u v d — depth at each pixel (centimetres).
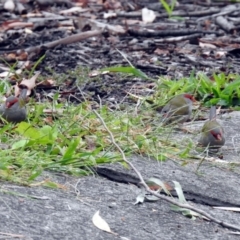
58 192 775
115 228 717
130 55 1467
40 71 1344
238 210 812
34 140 862
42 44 1493
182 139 991
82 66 1370
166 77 1301
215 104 1208
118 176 849
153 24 1762
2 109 970
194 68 1388
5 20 1744
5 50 1493
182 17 1855
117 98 1201
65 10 1861
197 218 770
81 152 874
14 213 709
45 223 701
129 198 789
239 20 1806
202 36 1662
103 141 912
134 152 923
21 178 785
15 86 1189
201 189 845
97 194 787
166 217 759
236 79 1267
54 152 865
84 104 1073
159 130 991
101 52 1477
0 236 664
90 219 724
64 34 1628
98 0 1958
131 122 992
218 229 750
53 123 980
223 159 956
